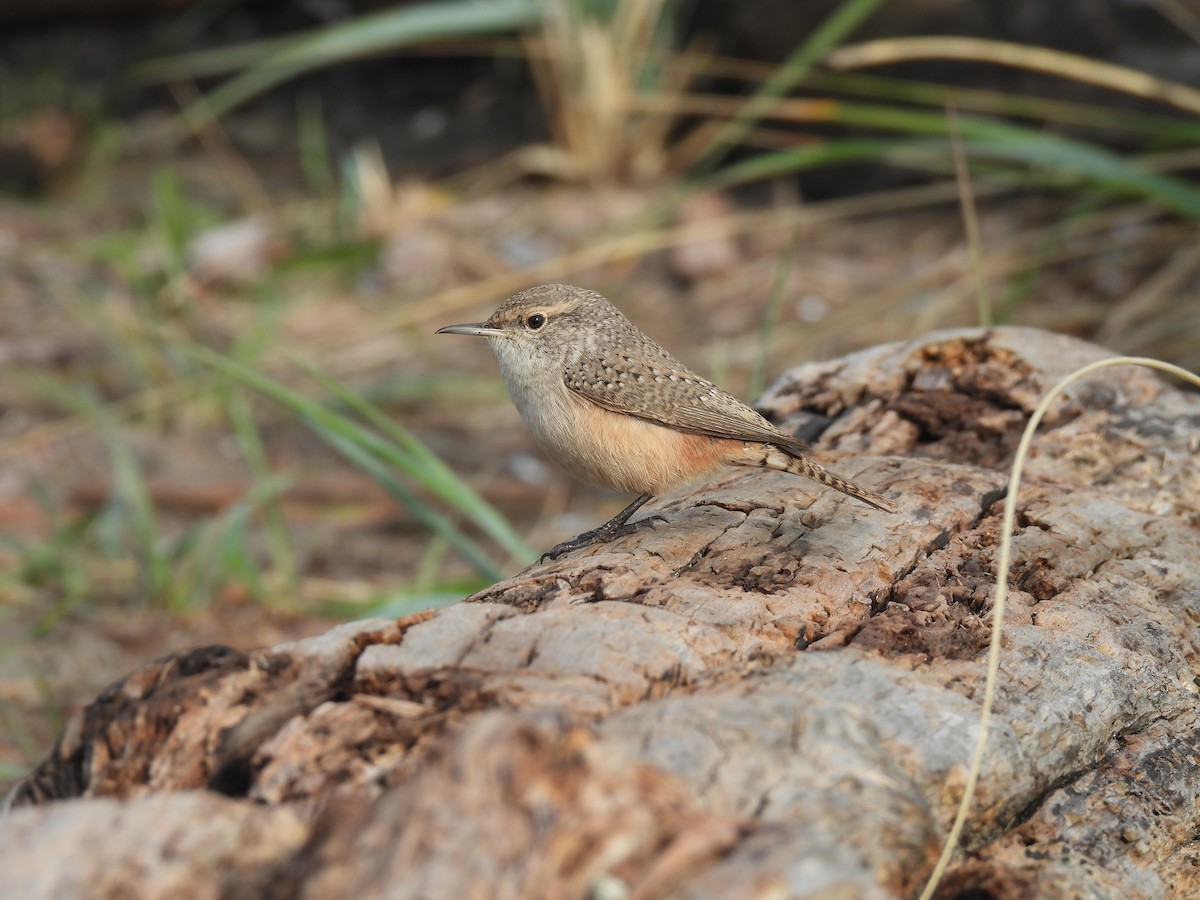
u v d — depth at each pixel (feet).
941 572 21.30
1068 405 26.23
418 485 46.52
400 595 35.42
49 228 63.87
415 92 74.28
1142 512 23.99
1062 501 23.58
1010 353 27.30
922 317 48.57
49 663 37.45
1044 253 49.44
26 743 32.65
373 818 13.67
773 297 33.63
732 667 17.97
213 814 14.37
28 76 73.97
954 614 20.27
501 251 59.47
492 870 13.05
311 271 58.70
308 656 17.52
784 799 14.84
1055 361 26.99
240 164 69.72
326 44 53.57
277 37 76.23
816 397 28.32
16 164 67.77
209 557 41.81
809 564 20.86
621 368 24.43
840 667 17.97
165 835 14.16
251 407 51.47
